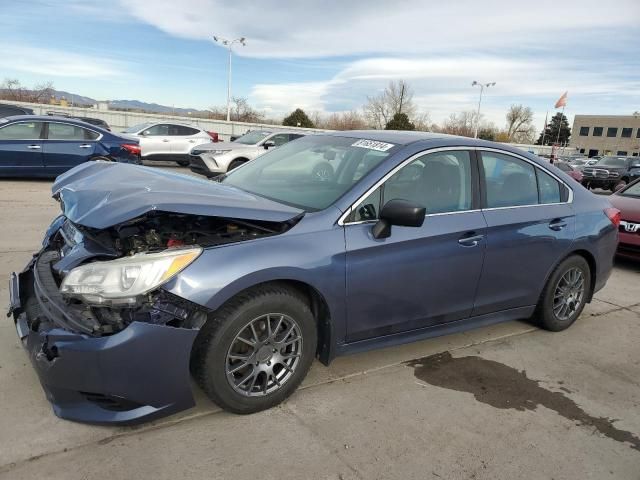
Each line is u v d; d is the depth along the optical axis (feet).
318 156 12.57
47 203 29.48
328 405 10.14
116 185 9.86
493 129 257.75
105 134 39.19
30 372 10.43
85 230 9.48
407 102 212.43
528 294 13.57
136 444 8.55
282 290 9.43
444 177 11.79
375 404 10.32
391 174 10.91
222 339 8.87
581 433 9.88
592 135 303.89
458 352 13.07
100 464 8.02
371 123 214.90
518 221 12.71
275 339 9.57
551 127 326.44
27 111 53.16
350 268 9.99
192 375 9.22
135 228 9.13
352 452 8.77
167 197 8.79
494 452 9.07
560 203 14.14
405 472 8.38
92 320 8.40
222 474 8.00
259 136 49.21
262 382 9.60
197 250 8.59
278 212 9.43
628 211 23.07
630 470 8.88
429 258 11.07
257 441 8.86
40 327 8.73
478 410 10.41
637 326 15.94
